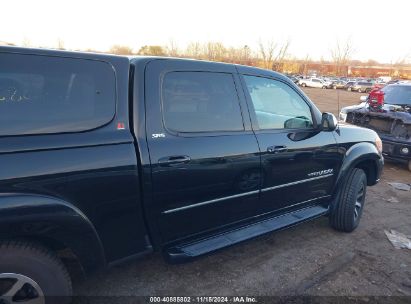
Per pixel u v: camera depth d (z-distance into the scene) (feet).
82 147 6.43
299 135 10.59
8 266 5.94
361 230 13.15
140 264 9.87
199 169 8.07
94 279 9.07
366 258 10.98
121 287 8.79
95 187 6.59
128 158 6.96
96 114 6.74
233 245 9.10
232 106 9.05
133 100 7.27
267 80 10.16
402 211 15.44
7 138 5.74
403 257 11.19
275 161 9.80
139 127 7.24
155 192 7.48
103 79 6.90
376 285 9.53
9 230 5.73
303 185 10.98
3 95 5.88
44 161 5.97
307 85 152.25
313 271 10.02
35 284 6.25
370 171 13.98
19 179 5.71
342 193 12.33
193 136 8.06
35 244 6.25
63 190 6.21
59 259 6.67
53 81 6.35
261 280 9.41
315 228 13.14
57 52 6.43
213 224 8.95
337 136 11.87
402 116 20.90
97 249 6.89
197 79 8.39
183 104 8.06
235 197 9.12
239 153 8.82
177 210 8.02
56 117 6.30
